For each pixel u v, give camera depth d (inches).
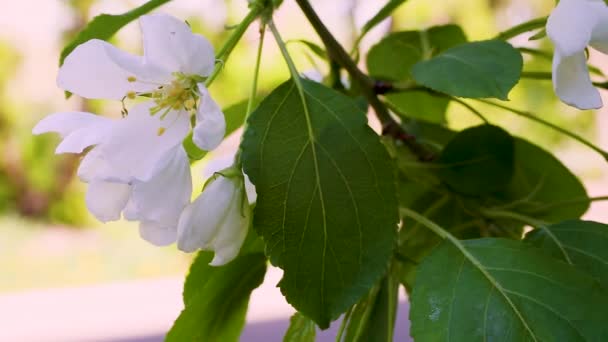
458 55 19.0
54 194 111.6
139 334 62.5
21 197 112.1
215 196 18.4
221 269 20.1
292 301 18.4
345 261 18.4
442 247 18.8
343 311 18.3
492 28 68.6
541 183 22.3
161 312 70.6
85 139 18.2
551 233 19.7
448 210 22.1
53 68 113.3
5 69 111.8
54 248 101.8
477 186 21.5
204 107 17.9
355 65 20.9
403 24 62.0
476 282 18.4
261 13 19.2
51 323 68.0
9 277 91.7
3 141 111.9
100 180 18.1
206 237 18.4
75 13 109.7
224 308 20.6
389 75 23.3
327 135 18.6
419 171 21.7
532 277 18.3
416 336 18.2
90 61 18.6
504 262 18.5
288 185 18.5
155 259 98.2
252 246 20.2
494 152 21.5
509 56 18.8
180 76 18.5
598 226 19.6
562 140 65.4
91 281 92.1
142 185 18.1
